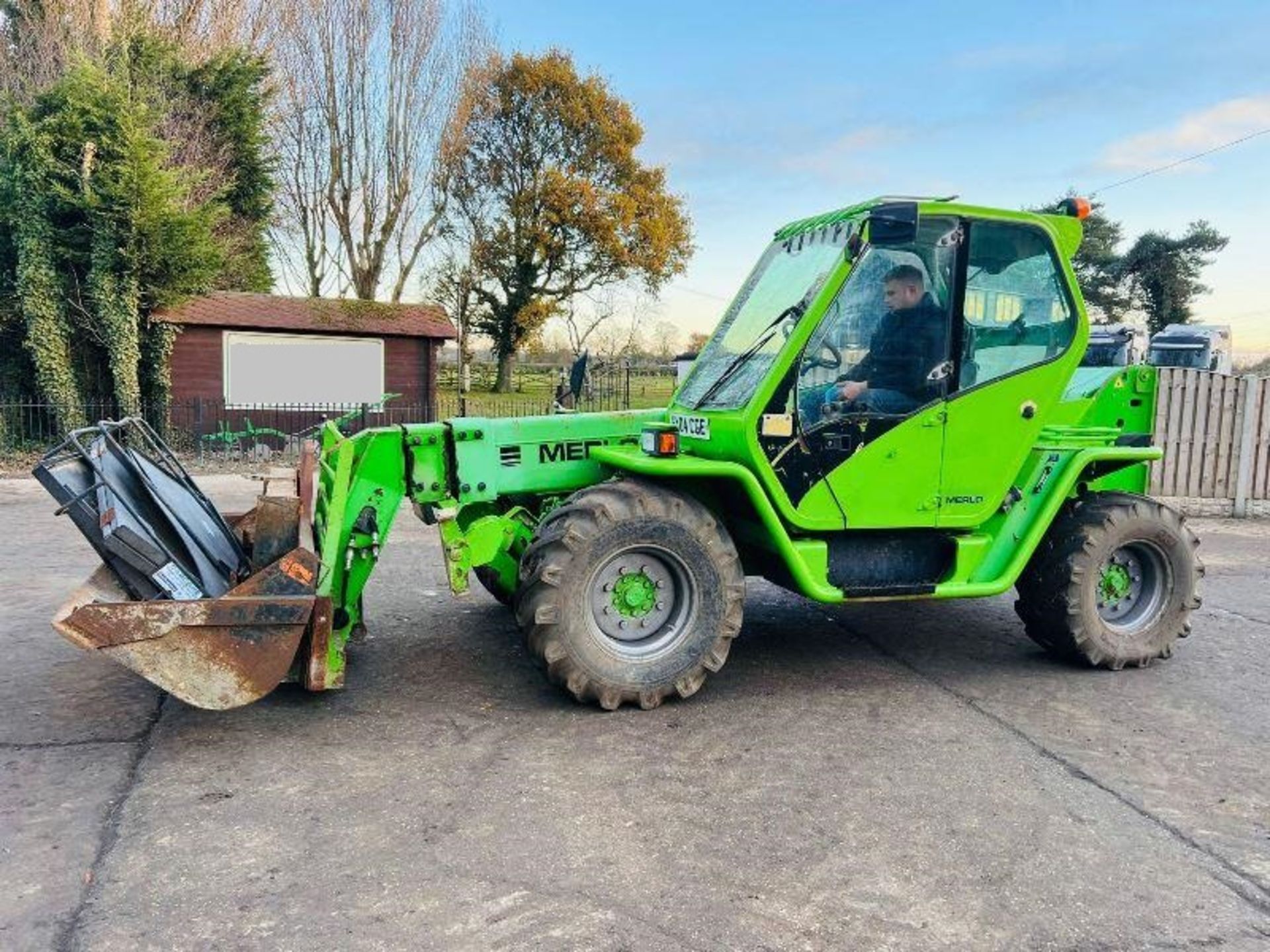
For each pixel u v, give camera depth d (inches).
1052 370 188.7
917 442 181.6
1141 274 1091.9
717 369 193.5
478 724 167.3
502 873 118.4
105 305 569.6
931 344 181.3
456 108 1054.4
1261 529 412.5
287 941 103.7
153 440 196.2
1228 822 135.2
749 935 106.3
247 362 661.9
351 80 1002.7
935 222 179.9
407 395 708.7
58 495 151.4
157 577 151.0
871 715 175.8
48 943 102.7
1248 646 225.3
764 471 173.5
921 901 113.7
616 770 149.3
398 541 344.8
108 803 135.4
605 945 104.0
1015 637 230.7
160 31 797.2
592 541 167.2
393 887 114.7
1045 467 196.5
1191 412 439.8
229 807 134.9
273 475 202.2
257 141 816.9
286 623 150.6
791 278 188.5
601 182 1251.2
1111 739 165.6
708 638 175.6
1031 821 134.5
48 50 730.8
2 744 155.4
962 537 190.2
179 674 147.5
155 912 108.8
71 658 199.2
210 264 600.1
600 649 170.6
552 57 1192.2
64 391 577.0
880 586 182.2
